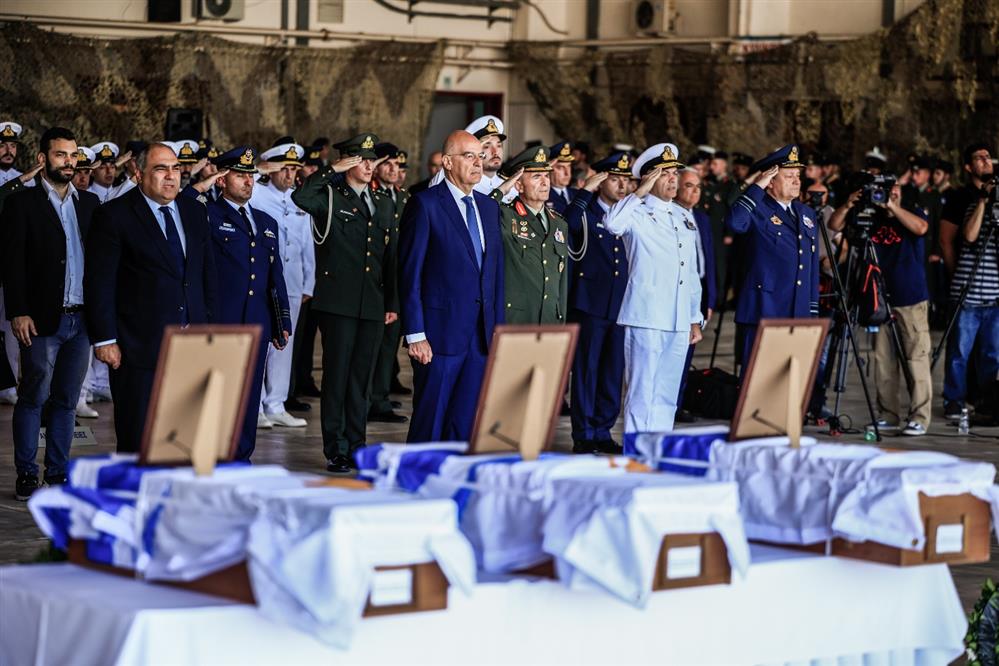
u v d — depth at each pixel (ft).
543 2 76.59
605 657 14.14
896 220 37.27
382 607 12.58
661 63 72.90
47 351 26.71
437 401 25.59
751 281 33.04
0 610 13.55
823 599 15.42
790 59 69.46
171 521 13.14
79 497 13.92
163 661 12.15
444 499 13.38
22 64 61.41
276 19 69.97
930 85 66.74
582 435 33.32
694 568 14.02
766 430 16.42
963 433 38.27
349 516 12.17
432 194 25.64
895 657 16.19
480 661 13.39
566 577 13.61
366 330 30.73
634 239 30.40
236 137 66.85
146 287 24.06
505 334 14.71
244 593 12.62
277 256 28.55
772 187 33.42
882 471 15.07
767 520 15.74
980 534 15.56
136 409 24.13
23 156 61.52
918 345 37.76
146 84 64.49
